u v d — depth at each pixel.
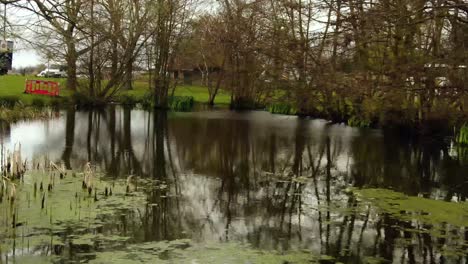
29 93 33.00
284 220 9.19
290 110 34.06
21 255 7.00
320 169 14.43
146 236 8.02
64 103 32.44
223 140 20.19
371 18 14.59
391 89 17.00
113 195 10.62
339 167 14.81
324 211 9.86
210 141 19.86
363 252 7.57
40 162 13.77
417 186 12.32
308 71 20.39
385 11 14.36
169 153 16.70
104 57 34.81
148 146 18.19
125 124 25.28
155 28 33.59
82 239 7.74
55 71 53.53
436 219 9.35
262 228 8.68
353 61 18.52
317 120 29.88
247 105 39.62
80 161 14.58
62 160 14.56
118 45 34.84
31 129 21.12
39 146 16.86
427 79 15.80
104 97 35.34
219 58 45.53
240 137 21.16
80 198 10.16
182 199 10.56
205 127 24.80
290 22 24.62
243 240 7.99
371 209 10.02
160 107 36.09
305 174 13.67
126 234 8.06
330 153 17.38
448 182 12.88
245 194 11.22
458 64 14.53
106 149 17.17
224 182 12.42
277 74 24.88
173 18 35.19
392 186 12.30
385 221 9.18
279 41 22.38
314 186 12.14
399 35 16.33
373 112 22.61
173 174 13.22
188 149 17.69
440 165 15.46
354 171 14.22
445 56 15.28
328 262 7.12
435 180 13.12
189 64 55.41
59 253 7.12
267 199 10.80
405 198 10.98
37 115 25.08
